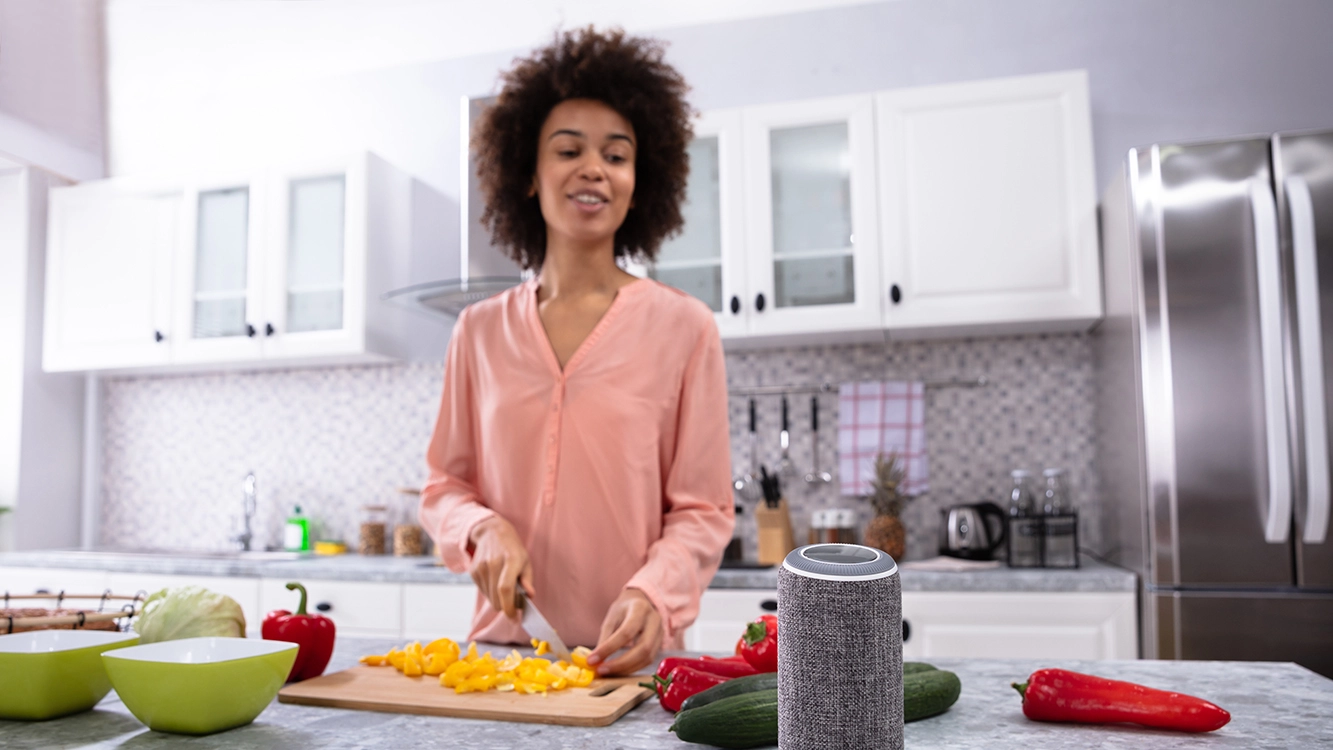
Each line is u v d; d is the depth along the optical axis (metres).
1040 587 2.19
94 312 3.21
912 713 0.76
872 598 0.59
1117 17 2.79
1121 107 2.76
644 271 2.71
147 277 3.17
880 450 2.78
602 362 1.25
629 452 1.22
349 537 3.22
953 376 2.82
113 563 2.81
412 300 2.50
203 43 3.25
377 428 3.23
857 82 2.95
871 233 2.56
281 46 3.37
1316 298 1.98
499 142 1.43
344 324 2.95
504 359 1.29
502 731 0.76
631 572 1.23
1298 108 2.66
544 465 1.24
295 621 0.96
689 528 1.20
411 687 0.90
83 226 3.25
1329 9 2.66
